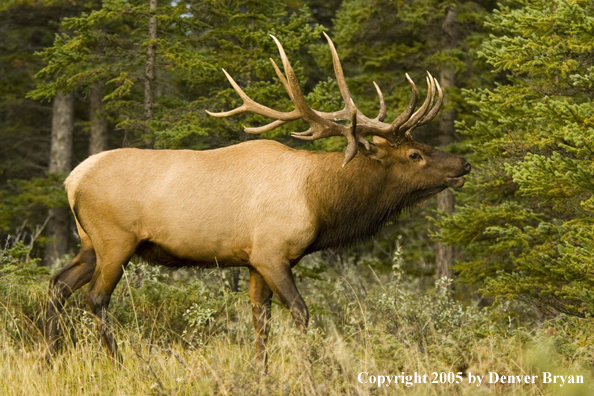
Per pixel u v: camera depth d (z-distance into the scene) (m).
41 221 49.19
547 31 22.48
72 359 17.25
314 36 29.28
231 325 21.12
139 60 31.02
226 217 18.20
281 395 13.89
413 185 19.59
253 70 29.72
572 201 21.36
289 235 18.16
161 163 18.56
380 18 36.50
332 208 18.88
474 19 34.62
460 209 25.48
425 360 15.11
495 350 15.04
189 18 29.41
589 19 20.27
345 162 18.31
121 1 28.56
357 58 37.44
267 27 29.36
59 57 29.16
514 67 23.39
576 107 19.92
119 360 17.64
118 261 18.27
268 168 18.55
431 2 34.44
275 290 18.06
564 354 15.63
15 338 18.58
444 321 20.58
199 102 29.52
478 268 25.72
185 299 22.11
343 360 14.37
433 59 34.47
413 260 40.69
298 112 19.17
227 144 30.42
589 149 18.88
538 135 21.94
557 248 21.81
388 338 16.16
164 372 16.05
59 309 18.84
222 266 18.84
